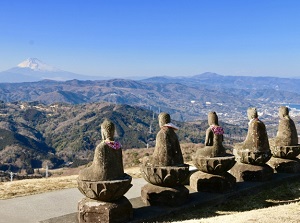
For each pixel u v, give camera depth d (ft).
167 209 46.88
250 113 61.67
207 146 54.65
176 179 47.39
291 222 38.22
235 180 56.03
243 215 42.37
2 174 379.14
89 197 41.52
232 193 53.78
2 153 548.31
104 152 41.75
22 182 75.10
